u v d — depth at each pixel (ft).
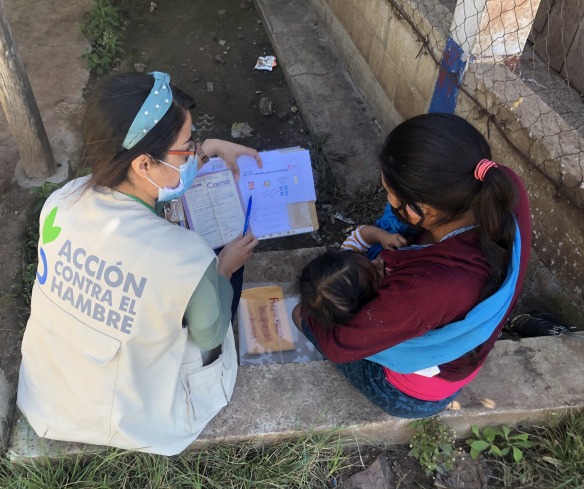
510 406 6.64
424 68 10.19
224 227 7.77
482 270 4.73
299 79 13.80
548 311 8.09
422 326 4.86
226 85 14.33
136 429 5.55
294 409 6.57
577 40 12.26
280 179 8.04
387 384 6.16
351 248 7.64
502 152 8.42
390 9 11.09
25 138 10.12
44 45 14.79
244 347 7.80
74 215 4.92
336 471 6.70
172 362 5.43
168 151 4.81
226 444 6.45
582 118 11.94
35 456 6.11
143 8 16.58
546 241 7.91
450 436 6.67
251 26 16.31
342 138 12.38
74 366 5.32
